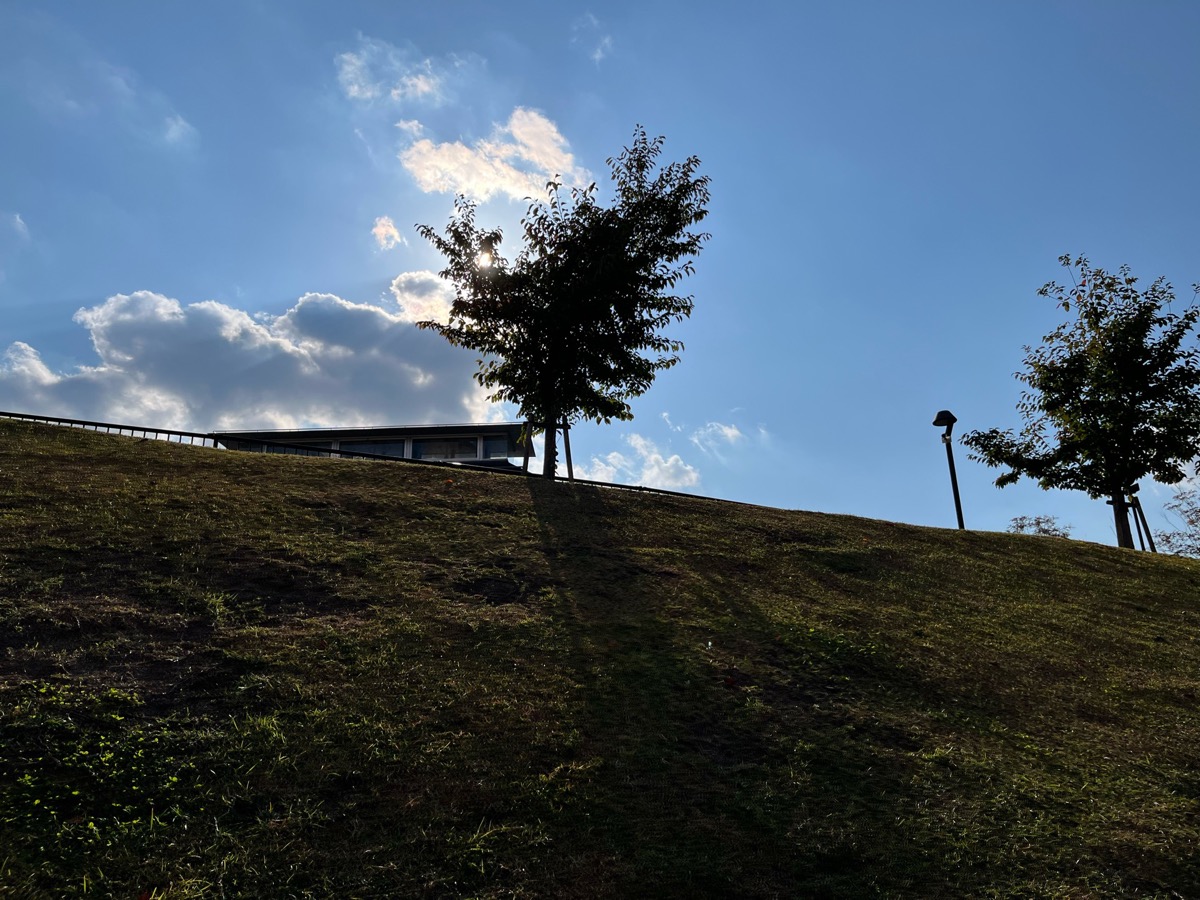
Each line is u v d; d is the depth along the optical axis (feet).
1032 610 42.11
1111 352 71.20
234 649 25.20
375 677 24.82
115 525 33.96
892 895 18.33
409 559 35.55
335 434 153.79
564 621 31.24
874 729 26.14
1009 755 25.71
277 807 18.66
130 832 17.24
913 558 48.80
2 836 16.49
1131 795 23.99
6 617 24.98
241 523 36.60
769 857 19.17
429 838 18.26
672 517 49.47
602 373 60.08
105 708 21.16
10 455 43.37
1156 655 37.47
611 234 60.59
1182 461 69.92
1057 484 73.67
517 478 53.72
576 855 18.43
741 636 32.22
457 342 62.18
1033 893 18.85
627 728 24.08
